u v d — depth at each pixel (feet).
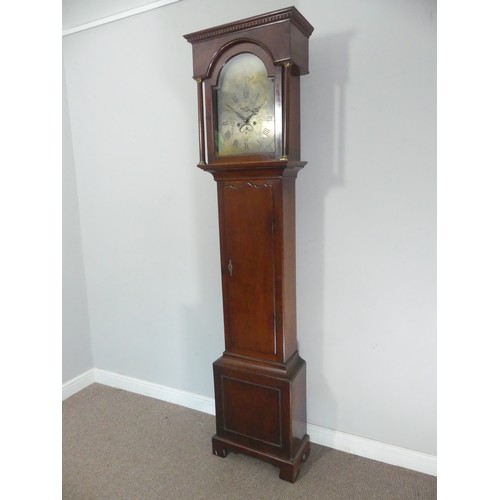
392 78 4.84
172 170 6.63
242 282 5.30
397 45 4.76
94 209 7.62
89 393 7.88
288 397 5.14
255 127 4.74
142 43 6.49
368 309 5.47
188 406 7.32
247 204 5.08
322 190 5.47
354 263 5.45
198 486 5.34
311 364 5.97
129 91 6.77
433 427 5.35
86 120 7.34
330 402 5.94
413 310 5.21
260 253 5.12
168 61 6.33
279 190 4.86
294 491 5.19
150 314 7.41
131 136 6.91
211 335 6.87
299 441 5.58
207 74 4.76
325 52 5.15
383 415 5.63
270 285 5.14
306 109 5.37
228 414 5.67
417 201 4.96
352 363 5.70
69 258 7.70
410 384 5.39
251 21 4.35
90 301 8.10
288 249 5.18
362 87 5.02
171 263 6.98
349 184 5.30
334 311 5.68
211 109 4.90
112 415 7.09
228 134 4.92
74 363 7.93
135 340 7.70
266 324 5.25
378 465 5.63
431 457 5.40
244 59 4.66
